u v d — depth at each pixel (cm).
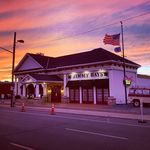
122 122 1591
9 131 1244
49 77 4066
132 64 3784
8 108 2984
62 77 4175
